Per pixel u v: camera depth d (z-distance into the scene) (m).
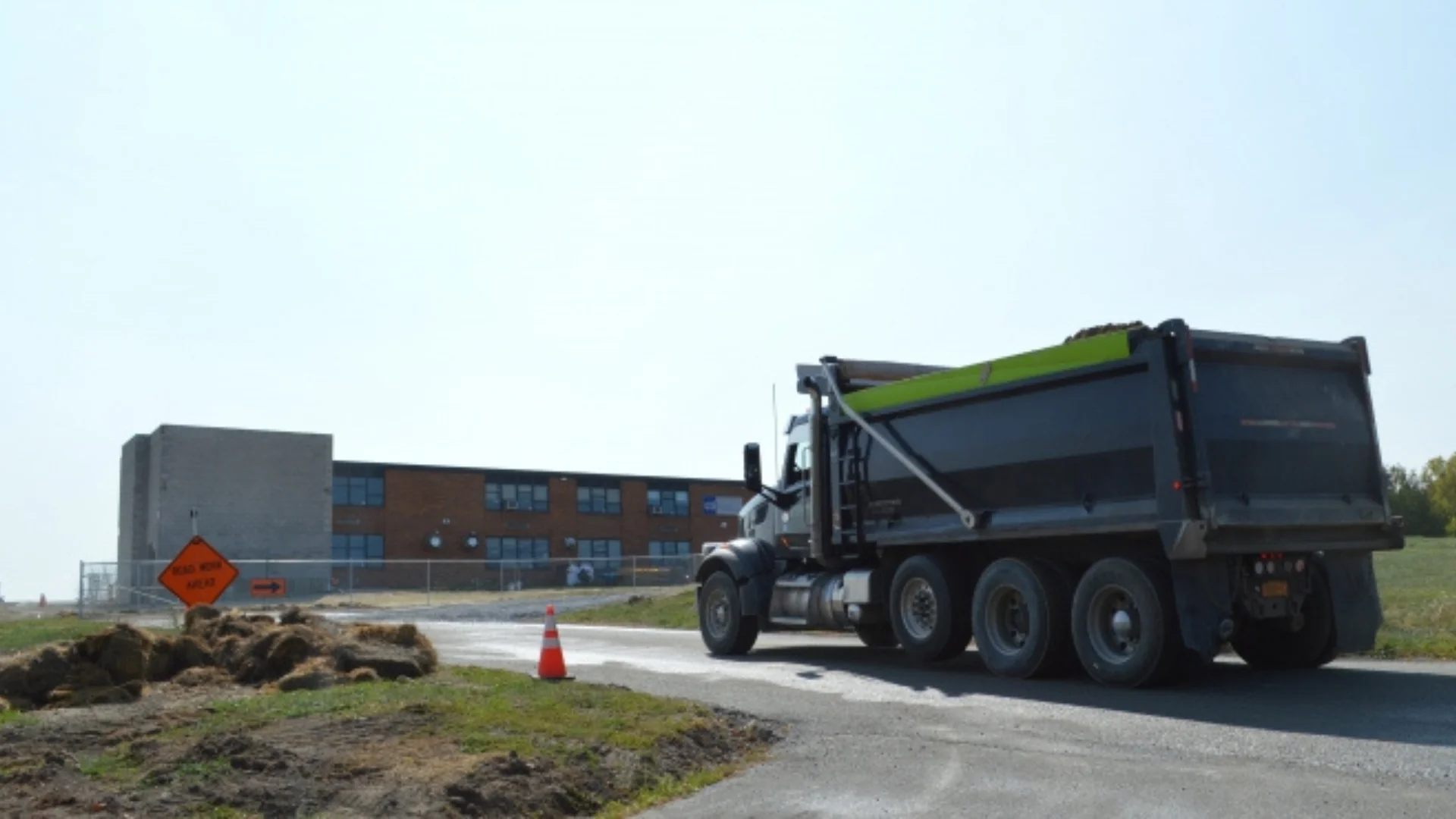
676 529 71.06
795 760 9.03
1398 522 13.38
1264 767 8.16
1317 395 13.02
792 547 17.66
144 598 45.03
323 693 10.91
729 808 7.56
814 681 13.59
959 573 14.85
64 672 11.59
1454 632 15.70
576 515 67.81
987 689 12.73
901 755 9.04
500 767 7.78
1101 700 11.60
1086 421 12.92
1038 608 13.29
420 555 62.50
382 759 8.02
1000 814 7.16
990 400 14.17
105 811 6.91
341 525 61.03
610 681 13.62
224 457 54.75
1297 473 12.62
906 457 15.31
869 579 15.85
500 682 12.08
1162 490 11.96
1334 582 13.18
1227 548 11.95
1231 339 12.37
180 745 8.40
